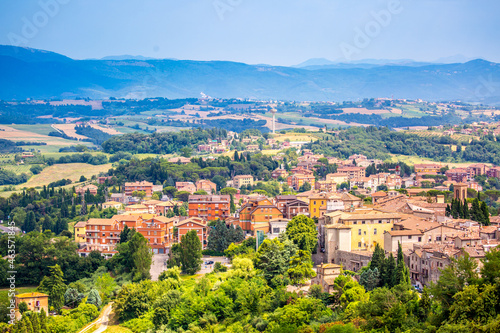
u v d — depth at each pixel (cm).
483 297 18262
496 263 19425
